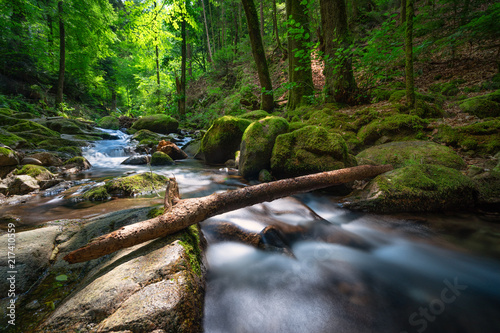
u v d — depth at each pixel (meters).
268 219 2.62
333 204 3.20
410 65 4.75
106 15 16.47
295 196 3.62
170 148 7.34
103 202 3.21
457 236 2.31
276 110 9.34
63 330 1.08
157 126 11.95
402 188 2.82
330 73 7.03
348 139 4.84
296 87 8.23
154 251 1.53
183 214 1.80
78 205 3.09
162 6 14.12
